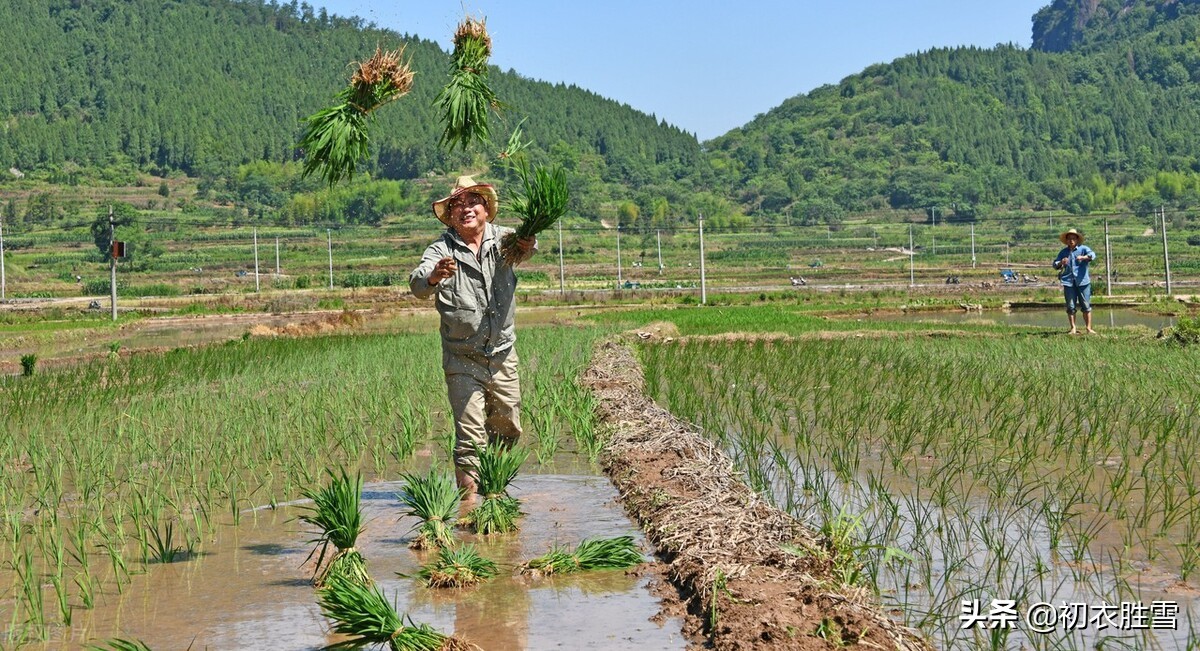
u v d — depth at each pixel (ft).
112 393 47.55
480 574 20.02
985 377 46.32
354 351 67.05
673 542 21.12
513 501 23.84
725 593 17.63
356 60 26.07
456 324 24.85
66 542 23.45
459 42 26.73
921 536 21.80
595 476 29.12
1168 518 22.34
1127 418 34.88
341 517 19.61
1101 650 15.85
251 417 38.73
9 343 102.27
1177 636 16.34
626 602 18.60
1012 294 192.85
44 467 31.35
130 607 18.81
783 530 21.13
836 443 32.55
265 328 111.96
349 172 25.90
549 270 370.12
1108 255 173.27
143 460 32.14
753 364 55.11
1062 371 46.03
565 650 16.33
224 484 28.86
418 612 18.29
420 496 22.67
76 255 399.85
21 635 17.21
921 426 34.63
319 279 302.04
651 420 34.65
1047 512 22.24
